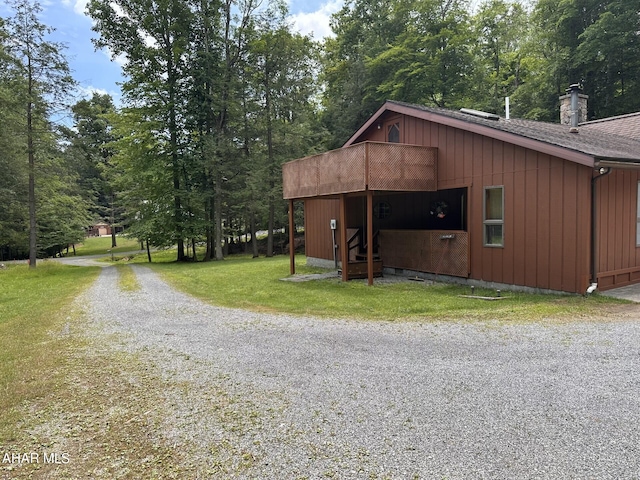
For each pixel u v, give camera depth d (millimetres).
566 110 12914
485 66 27062
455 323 5578
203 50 22047
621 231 7746
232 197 23750
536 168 7645
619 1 18078
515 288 8133
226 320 6488
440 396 3346
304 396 3463
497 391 3391
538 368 3832
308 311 6855
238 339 5316
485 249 8773
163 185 22422
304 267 14484
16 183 20062
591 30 18234
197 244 31734
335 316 6406
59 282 13734
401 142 10984
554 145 6988
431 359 4203
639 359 3963
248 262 18703
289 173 11891
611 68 19562
